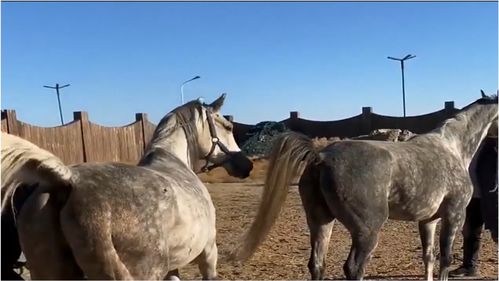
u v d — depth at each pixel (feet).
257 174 50.60
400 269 19.86
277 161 13.94
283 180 13.94
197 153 14.03
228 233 26.20
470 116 17.01
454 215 15.70
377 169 14.12
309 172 14.52
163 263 9.71
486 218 18.38
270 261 20.93
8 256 10.22
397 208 14.80
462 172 15.84
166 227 9.78
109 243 8.94
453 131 16.62
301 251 22.61
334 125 61.26
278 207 14.01
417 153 15.07
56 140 41.55
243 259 14.34
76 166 9.49
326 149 14.53
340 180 13.88
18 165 8.52
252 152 55.47
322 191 14.14
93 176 9.23
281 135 14.07
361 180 13.93
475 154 18.65
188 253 10.70
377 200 14.02
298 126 62.23
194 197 10.83
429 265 16.89
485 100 17.34
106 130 46.44
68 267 9.06
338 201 13.92
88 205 8.88
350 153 14.20
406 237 25.18
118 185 9.30
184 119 13.69
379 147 14.57
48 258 8.98
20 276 10.48
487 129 17.29
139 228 9.27
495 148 18.16
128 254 9.23
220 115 14.79
